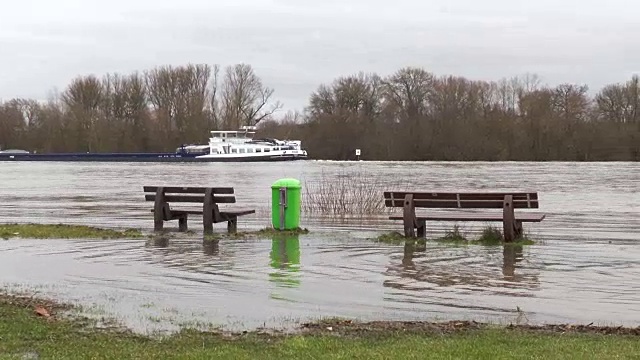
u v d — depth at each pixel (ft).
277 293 35.35
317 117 376.68
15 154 352.49
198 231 59.82
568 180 166.71
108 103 384.27
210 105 392.06
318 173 210.79
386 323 28.96
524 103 336.49
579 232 62.54
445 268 42.29
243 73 394.11
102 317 30.07
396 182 157.28
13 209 88.53
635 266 43.09
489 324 28.94
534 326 28.50
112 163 323.98
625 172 210.38
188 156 327.88
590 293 35.40
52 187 142.10
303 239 54.80
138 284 37.55
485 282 38.19
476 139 329.31
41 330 27.27
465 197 53.01
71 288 36.45
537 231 63.26
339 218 73.72
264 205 92.89
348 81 384.88
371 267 42.63
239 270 41.57
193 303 33.01
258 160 327.26
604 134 316.81
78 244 51.98
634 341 25.76
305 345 25.09
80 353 24.20
